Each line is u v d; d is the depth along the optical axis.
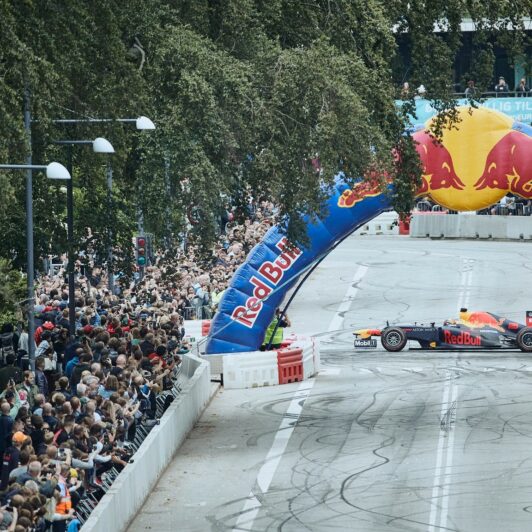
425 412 55.72
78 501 36.31
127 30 56.66
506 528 38.81
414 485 44.00
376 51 60.97
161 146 55.12
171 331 63.16
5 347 51.78
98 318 63.44
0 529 30.31
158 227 55.50
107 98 53.62
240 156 57.56
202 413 57.59
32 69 45.50
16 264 58.72
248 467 47.38
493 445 49.12
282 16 61.88
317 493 43.59
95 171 58.78
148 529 39.91
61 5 50.41
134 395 47.44
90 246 60.72
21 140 44.97
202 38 58.38
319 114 55.44
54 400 40.88
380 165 56.34
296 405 58.53
